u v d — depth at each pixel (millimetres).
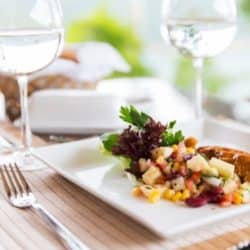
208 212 749
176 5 1013
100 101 1031
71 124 1013
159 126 853
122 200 776
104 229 736
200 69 1045
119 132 901
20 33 866
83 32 1959
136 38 2000
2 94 1123
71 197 804
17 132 1034
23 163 890
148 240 716
